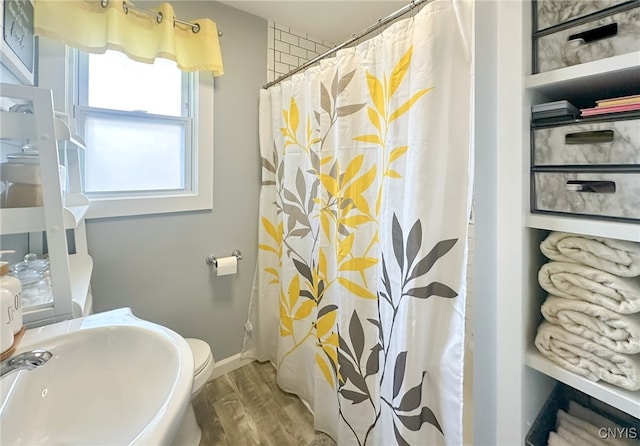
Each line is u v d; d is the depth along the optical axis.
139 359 0.86
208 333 1.93
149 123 1.71
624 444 0.63
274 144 1.93
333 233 1.45
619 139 0.55
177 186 1.82
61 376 0.80
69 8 1.32
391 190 1.08
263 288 2.03
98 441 0.72
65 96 1.39
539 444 0.67
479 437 0.72
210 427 1.56
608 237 0.55
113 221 1.58
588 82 0.61
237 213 1.99
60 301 0.93
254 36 1.96
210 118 1.83
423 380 1.00
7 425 0.63
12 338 0.75
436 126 0.95
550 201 0.63
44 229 0.90
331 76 1.39
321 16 1.96
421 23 0.97
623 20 0.55
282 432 1.54
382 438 1.15
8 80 1.10
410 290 1.00
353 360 1.29
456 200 0.94
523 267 0.64
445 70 0.94
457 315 0.93
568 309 0.63
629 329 0.56
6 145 1.07
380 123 1.17
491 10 0.67
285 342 1.81
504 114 0.65
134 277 1.65
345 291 1.31
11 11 1.04
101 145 1.58
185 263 1.81
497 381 0.68
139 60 1.50
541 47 0.64
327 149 1.43
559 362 0.63
